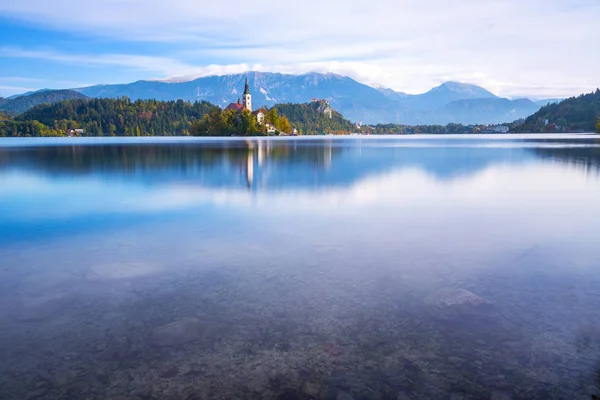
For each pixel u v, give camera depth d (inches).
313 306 217.2
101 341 183.6
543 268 277.3
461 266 282.0
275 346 178.1
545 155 1616.6
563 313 206.8
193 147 2588.6
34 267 287.3
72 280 260.5
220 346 178.4
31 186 763.4
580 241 348.8
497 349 174.1
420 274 265.7
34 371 161.5
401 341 181.0
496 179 837.8
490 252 317.1
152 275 268.1
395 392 146.9
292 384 152.0
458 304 215.8
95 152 2033.7
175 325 195.6
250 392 147.6
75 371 161.6
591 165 1157.7
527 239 356.2
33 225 424.8
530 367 161.2
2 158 1603.1
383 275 264.2
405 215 469.1
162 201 580.1
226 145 2940.5
